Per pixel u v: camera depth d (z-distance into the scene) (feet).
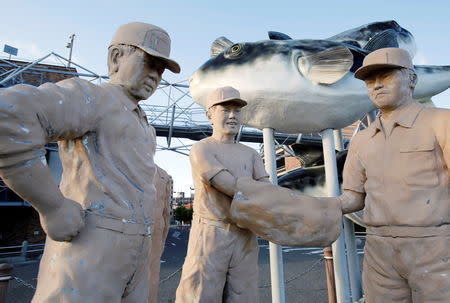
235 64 9.82
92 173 4.30
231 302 7.18
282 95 9.64
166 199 8.38
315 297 15.20
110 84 4.85
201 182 7.68
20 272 24.07
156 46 4.95
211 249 7.12
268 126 10.64
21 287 18.67
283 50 9.75
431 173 5.72
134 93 5.00
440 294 5.32
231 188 6.92
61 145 4.54
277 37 12.46
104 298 4.00
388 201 5.97
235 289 7.23
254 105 9.96
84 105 4.17
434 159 5.75
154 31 4.96
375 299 6.22
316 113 10.11
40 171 3.59
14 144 3.36
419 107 6.24
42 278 4.05
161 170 8.25
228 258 7.21
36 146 3.55
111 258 4.14
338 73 9.34
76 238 4.07
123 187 4.46
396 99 6.25
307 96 9.70
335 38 13.30
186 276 7.09
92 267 3.97
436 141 5.77
